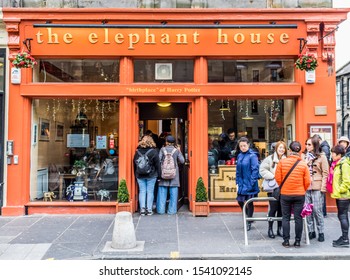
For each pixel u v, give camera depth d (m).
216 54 8.59
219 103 8.99
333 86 8.70
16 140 8.56
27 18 8.45
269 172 6.77
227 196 8.91
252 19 8.56
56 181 9.06
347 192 5.98
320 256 5.65
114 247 6.07
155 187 9.12
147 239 6.56
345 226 6.05
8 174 8.55
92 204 8.66
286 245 6.06
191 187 8.90
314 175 6.50
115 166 8.92
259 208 8.70
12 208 8.46
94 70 8.85
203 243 6.31
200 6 8.79
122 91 8.58
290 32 8.57
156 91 8.59
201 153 8.64
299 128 8.75
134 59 8.86
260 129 9.07
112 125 8.93
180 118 9.78
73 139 9.08
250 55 8.64
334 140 8.64
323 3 8.80
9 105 8.56
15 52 8.55
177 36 8.52
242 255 5.67
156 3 8.82
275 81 8.95
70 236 6.81
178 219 8.12
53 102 9.05
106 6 8.82
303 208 6.09
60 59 8.86
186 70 8.89
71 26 8.41
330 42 8.64
